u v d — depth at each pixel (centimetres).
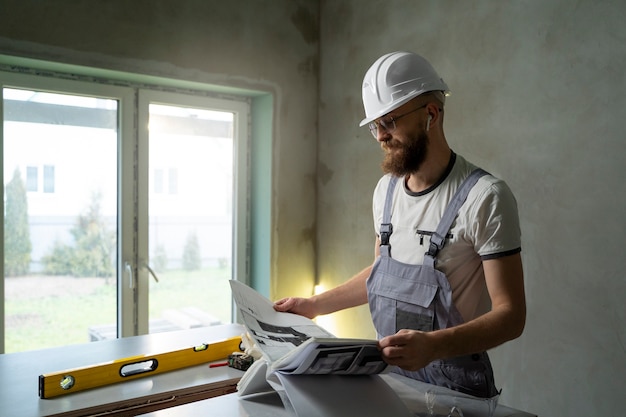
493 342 111
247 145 311
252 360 150
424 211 137
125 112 267
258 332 120
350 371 106
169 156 287
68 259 258
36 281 249
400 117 133
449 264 130
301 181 312
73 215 258
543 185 206
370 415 101
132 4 248
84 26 236
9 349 243
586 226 193
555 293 203
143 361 141
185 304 295
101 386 133
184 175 292
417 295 134
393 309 139
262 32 291
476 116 230
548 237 205
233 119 308
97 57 239
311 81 312
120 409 124
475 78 230
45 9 226
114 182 270
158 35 256
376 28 277
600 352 190
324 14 310
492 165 224
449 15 240
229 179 310
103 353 158
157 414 109
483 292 134
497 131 222
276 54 296
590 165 192
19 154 243
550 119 203
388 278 141
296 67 305
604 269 188
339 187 302
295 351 97
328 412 99
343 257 301
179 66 263
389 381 133
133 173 272
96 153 264
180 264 293
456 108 238
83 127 260
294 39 304
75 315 261
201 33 269
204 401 117
